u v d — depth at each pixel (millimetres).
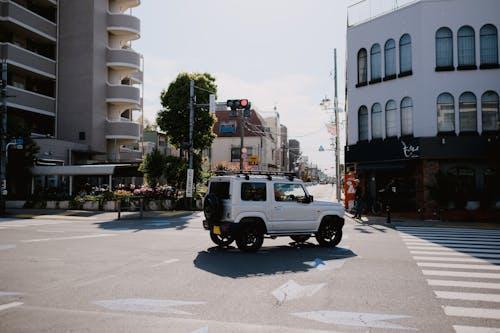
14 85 33750
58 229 16594
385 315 5691
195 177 31625
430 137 22688
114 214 24375
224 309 5922
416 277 8078
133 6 40625
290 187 11945
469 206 21531
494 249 11719
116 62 37281
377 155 25266
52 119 35938
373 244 12805
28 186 30078
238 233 11031
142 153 44031
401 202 25703
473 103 23016
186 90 34656
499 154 21938
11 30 33156
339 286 7340
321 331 5039
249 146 65125
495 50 22891
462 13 23219
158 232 15734
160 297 6547
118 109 38562
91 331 4988
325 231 12281
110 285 7332
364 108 26891
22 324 5238
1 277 7957
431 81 23391
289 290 7039
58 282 7555
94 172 28281
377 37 26000
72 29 36281
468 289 7148
